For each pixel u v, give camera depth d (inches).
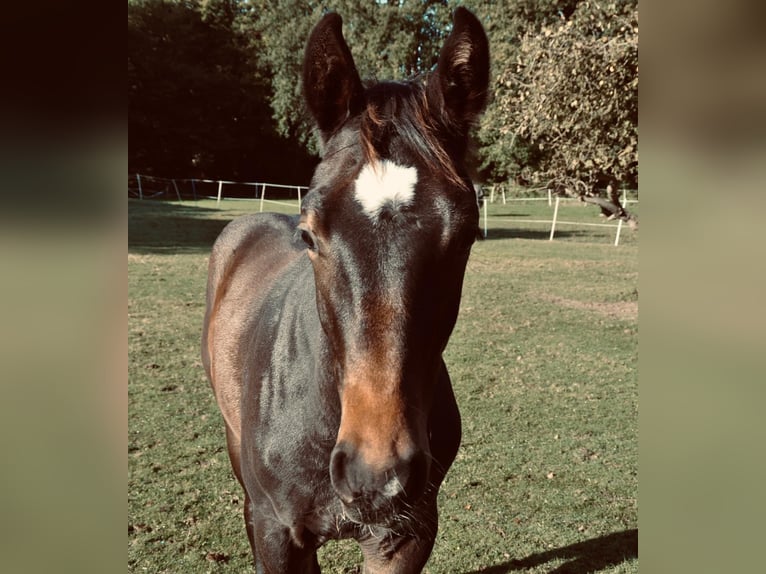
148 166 1350.9
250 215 152.2
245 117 1412.4
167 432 176.7
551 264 517.7
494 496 149.2
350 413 59.7
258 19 1427.2
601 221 930.7
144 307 325.4
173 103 1320.1
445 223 61.2
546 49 294.2
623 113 275.9
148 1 1293.1
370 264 59.9
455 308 68.7
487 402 208.7
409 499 58.9
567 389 221.8
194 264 464.1
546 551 129.6
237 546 127.2
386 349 59.3
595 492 151.3
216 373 120.3
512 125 334.3
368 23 1024.2
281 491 82.4
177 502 141.3
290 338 86.9
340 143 67.7
